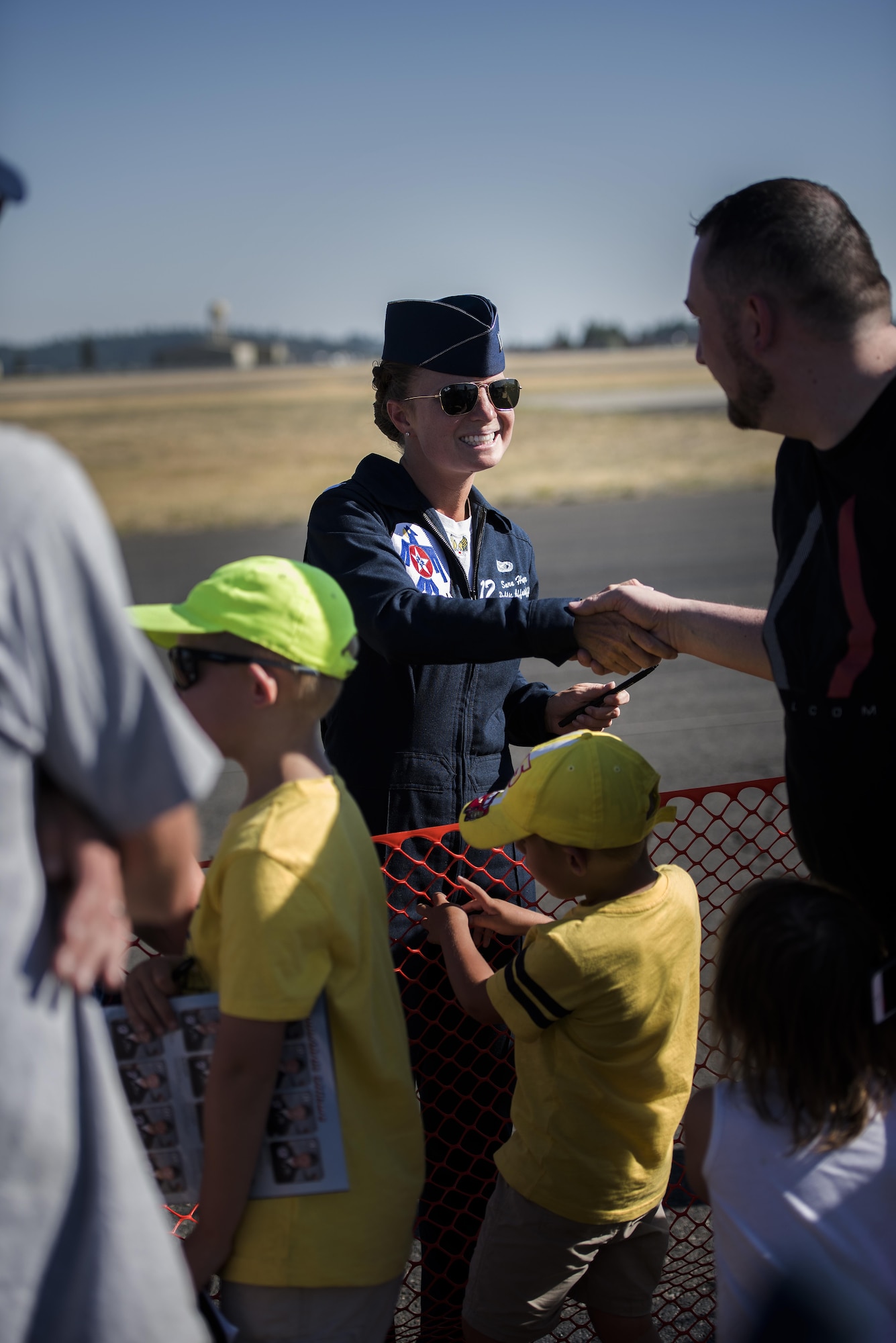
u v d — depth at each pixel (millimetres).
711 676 7809
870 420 1341
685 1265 2307
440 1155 2191
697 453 31109
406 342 2172
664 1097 1769
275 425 44281
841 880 1518
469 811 1953
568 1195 1738
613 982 1674
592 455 31750
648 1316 1876
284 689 1444
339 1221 1393
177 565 14828
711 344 1469
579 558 13469
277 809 1400
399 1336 2205
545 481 25656
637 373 78062
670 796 2225
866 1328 1306
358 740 2143
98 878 1056
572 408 50000
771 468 26344
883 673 1374
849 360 1354
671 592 10719
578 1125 1729
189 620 1455
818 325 1345
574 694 2219
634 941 1690
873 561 1368
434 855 2152
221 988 1339
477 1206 2205
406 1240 1480
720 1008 1415
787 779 1565
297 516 20609
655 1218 1860
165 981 1451
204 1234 1354
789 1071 1333
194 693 1468
